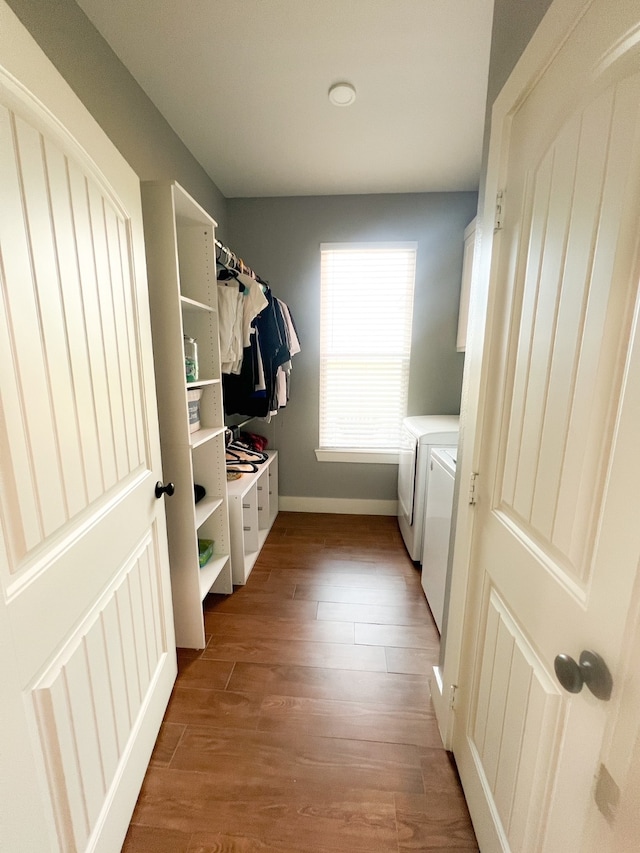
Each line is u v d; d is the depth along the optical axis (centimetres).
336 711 135
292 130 190
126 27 130
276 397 255
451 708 119
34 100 66
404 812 105
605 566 51
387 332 285
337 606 193
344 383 294
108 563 92
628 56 49
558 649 63
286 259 277
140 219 112
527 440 76
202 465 188
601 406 54
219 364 175
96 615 87
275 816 105
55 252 73
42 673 68
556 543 65
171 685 140
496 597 91
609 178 53
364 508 308
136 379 110
